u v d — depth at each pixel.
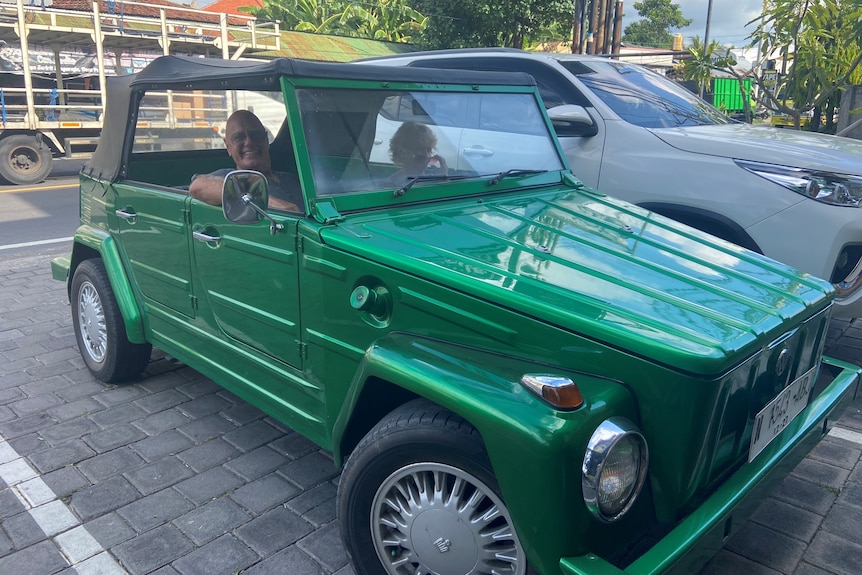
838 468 3.50
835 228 4.09
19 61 16.91
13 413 4.14
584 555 1.97
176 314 3.70
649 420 2.06
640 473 2.06
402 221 2.79
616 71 5.75
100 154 4.33
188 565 2.82
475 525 2.18
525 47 25.11
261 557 2.87
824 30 8.79
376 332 2.54
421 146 3.18
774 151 4.43
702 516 2.04
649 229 3.12
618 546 2.10
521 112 3.76
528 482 1.94
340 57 24.67
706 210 4.55
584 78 5.43
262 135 3.22
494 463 2.01
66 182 14.73
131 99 3.90
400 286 2.43
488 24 22.97
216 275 3.26
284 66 2.74
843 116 10.54
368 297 2.46
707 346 2.01
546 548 1.96
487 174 3.48
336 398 2.76
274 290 2.92
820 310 2.65
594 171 5.08
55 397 4.36
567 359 2.16
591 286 2.36
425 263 2.39
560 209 3.26
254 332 3.11
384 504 2.41
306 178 2.71
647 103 5.42
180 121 3.79
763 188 4.34
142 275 3.95
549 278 2.39
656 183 4.77
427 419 2.23
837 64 8.75
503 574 2.18
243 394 3.35
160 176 4.35
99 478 3.45
